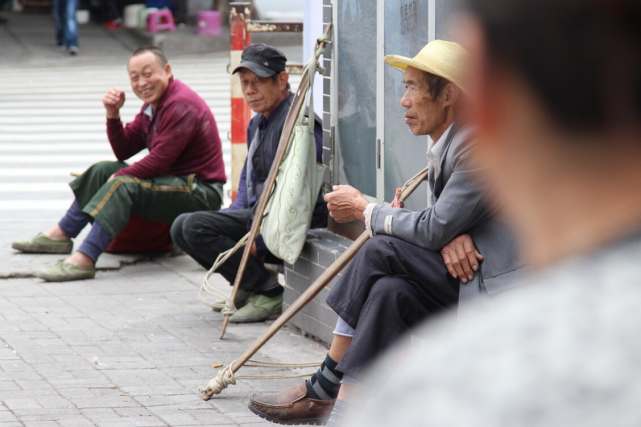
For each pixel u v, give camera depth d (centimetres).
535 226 112
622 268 103
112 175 1053
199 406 657
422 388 104
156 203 1045
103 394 674
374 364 550
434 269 561
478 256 550
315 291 667
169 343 804
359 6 787
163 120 1040
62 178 1598
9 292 966
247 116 1177
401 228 570
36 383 695
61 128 2100
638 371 96
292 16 3844
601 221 107
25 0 4369
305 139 799
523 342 102
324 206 861
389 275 566
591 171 108
